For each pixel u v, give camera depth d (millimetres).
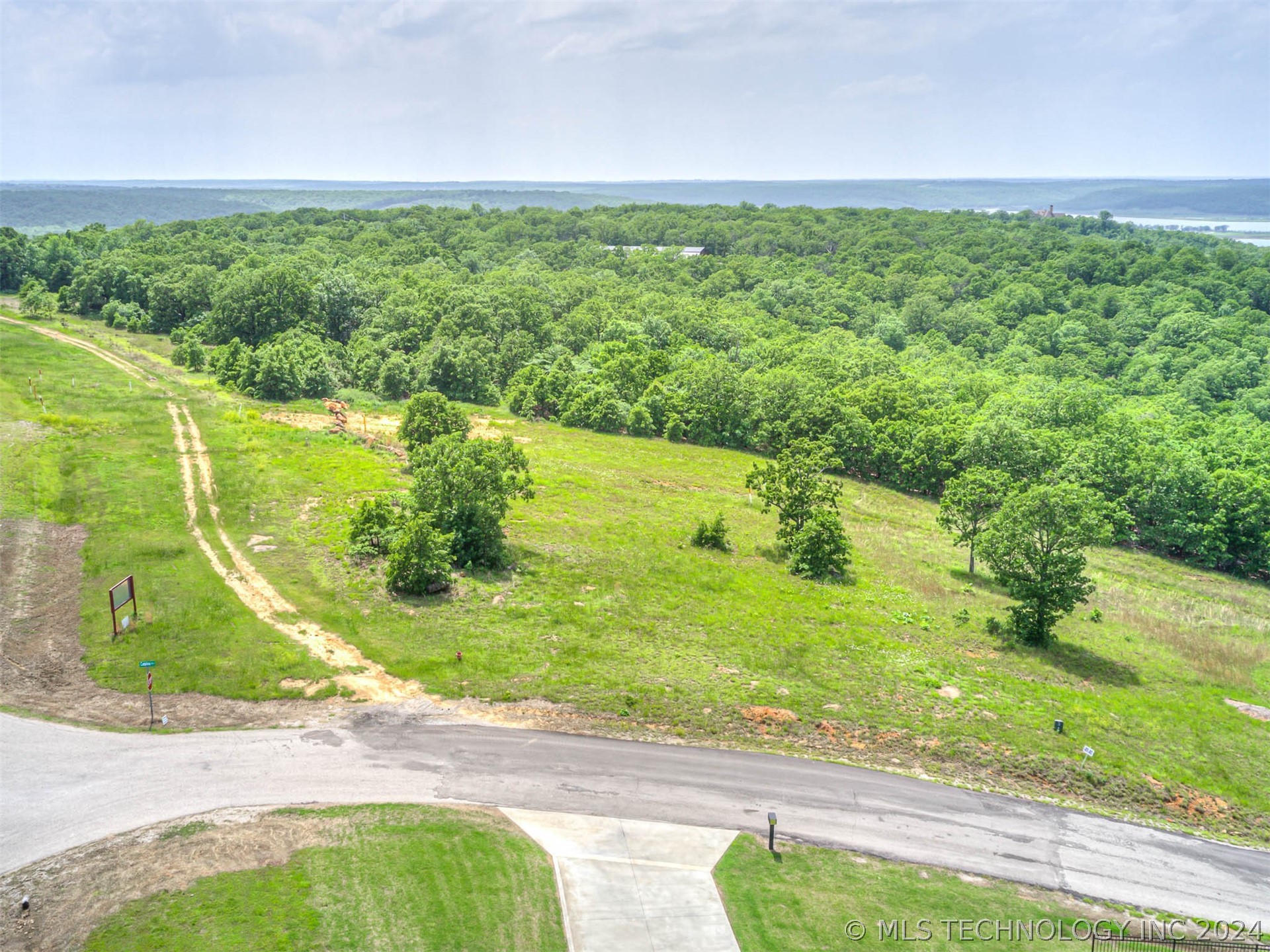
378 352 104250
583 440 86562
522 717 32344
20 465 54562
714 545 55688
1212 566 65312
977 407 93500
